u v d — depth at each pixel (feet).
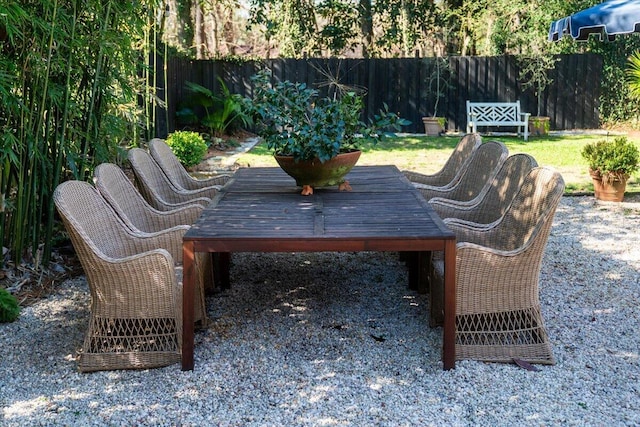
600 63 39.65
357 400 8.07
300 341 9.89
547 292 11.93
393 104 40.16
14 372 8.98
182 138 25.93
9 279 12.31
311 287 12.47
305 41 43.83
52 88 12.67
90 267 8.85
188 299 8.73
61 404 8.09
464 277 8.89
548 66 38.81
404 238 8.51
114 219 10.36
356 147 11.73
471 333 9.08
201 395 8.26
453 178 14.69
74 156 13.92
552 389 8.28
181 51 38.14
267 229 8.93
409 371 8.84
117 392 8.38
